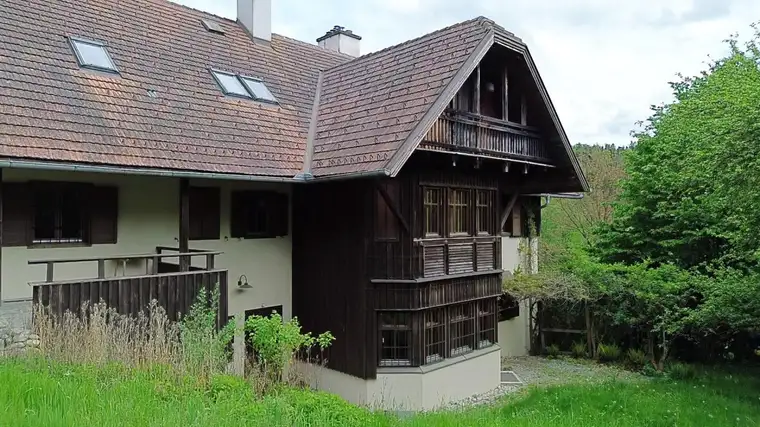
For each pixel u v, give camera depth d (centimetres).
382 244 1093
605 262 1764
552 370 1455
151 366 638
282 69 1422
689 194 1532
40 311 671
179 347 738
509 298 1595
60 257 893
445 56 1120
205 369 696
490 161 1213
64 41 1004
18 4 1008
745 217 1034
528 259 1708
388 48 1344
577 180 1381
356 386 1107
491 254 1306
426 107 1008
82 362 618
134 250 997
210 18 1434
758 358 1478
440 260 1145
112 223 962
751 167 954
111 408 470
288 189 1252
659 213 1595
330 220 1170
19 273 845
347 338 1129
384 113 1090
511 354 1631
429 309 1127
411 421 720
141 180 1010
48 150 776
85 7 1134
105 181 957
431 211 1137
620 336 1591
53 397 482
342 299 1142
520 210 1705
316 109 1313
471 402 1176
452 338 1202
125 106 959
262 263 1201
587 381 1289
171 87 1086
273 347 893
